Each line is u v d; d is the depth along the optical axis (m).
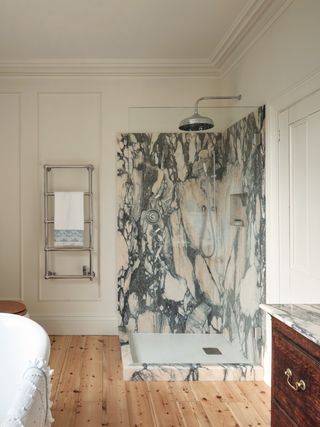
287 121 2.60
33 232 3.96
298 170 2.47
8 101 3.92
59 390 2.77
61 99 3.96
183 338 3.56
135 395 2.71
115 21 3.03
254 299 3.06
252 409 2.53
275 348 1.60
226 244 3.51
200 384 2.90
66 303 3.98
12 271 3.95
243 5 2.79
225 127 3.41
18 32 3.20
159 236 3.54
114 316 4.00
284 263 2.67
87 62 3.77
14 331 1.94
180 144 3.47
